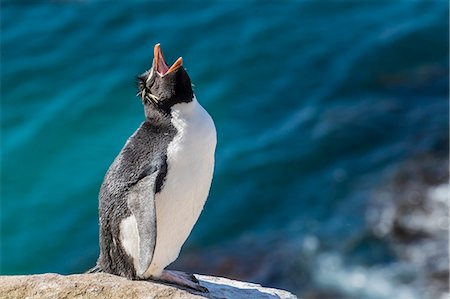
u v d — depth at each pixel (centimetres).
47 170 3725
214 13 4825
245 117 4003
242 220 3309
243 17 4800
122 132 3941
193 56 4500
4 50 4550
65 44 4591
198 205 1358
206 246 3181
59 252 3319
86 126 3988
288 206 3366
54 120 4031
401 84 4159
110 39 4631
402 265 2938
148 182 1286
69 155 3809
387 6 4891
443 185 3297
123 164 1327
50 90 4250
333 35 4647
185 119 1327
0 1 4900
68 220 3459
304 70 4362
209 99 4159
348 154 3641
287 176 3544
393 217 3150
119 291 1312
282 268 3025
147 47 4566
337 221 3216
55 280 1350
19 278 1361
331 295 2892
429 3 4862
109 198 1323
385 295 2842
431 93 4050
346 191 3391
